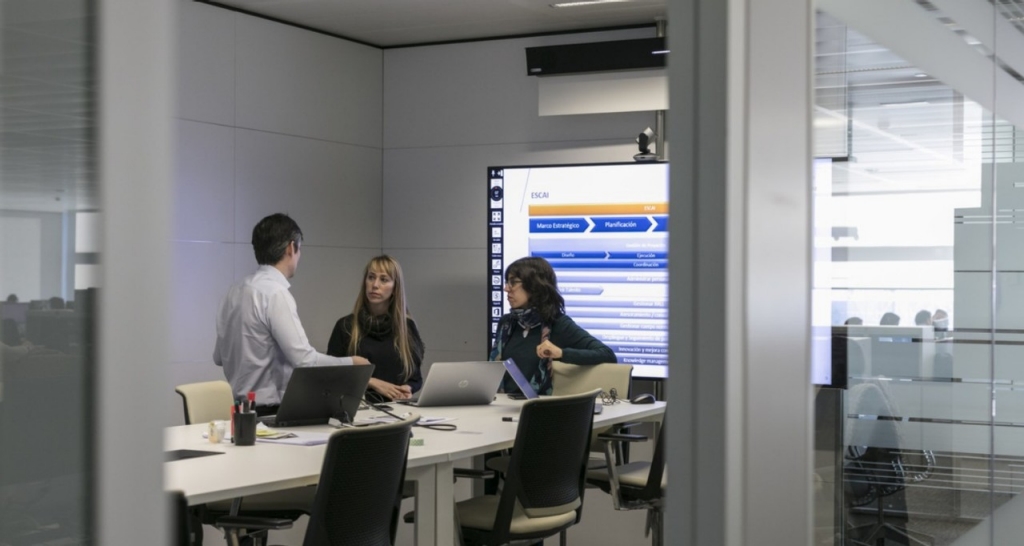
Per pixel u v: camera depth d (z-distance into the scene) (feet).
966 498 6.77
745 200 4.08
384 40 25.50
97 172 2.44
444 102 25.59
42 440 2.43
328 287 24.63
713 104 4.04
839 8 4.90
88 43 2.45
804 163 4.53
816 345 4.68
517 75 24.82
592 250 23.68
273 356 16.35
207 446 12.35
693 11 4.11
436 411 15.98
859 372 5.11
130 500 2.52
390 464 11.10
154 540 2.57
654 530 16.22
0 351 2.41
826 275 4.77
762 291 4.21
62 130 2.44
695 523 4.09
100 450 2.44
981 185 7.14
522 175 24.29
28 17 2.41
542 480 13.26
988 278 7.32
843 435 4.96
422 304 25.90
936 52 6.24
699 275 4.09
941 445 6.30
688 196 4.14
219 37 21.84
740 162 4.06
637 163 23.24
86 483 2.46
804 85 4.52
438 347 25.73
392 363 18.30
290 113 23.53
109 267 2.45
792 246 4.44
